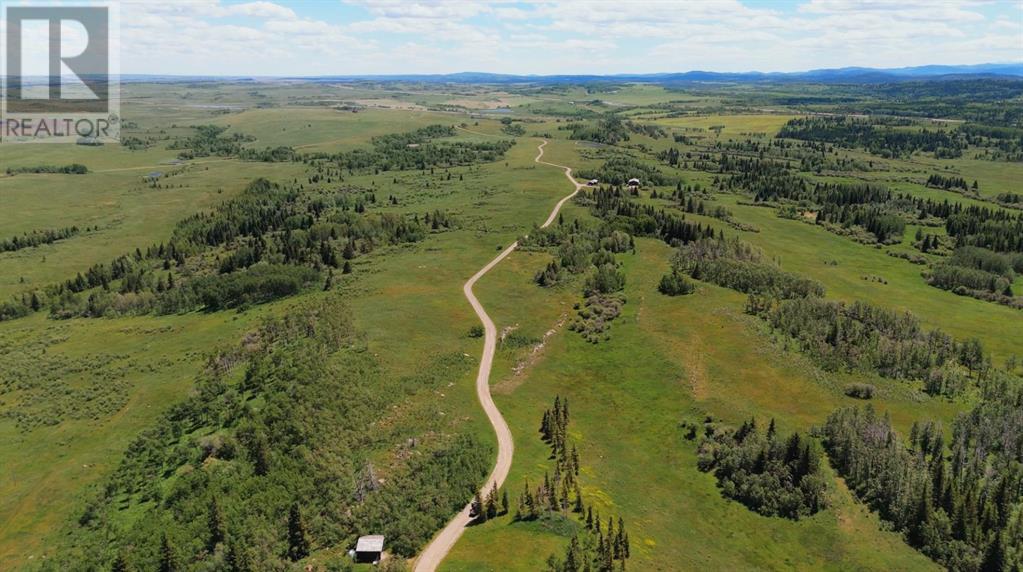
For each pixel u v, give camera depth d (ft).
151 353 447.42
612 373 381.40
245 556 226.99
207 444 303.89
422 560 224.12
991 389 351.87
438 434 299.79
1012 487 267.18
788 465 282.97
